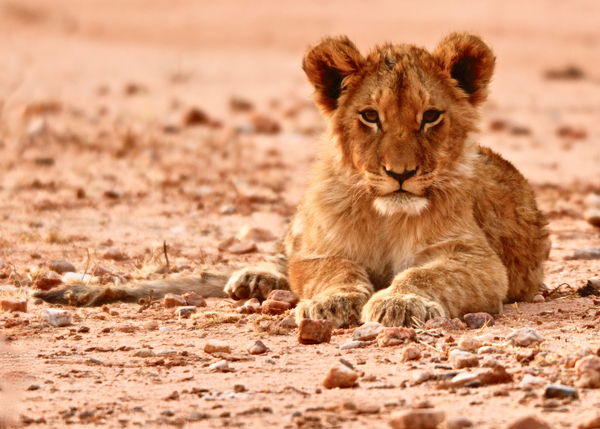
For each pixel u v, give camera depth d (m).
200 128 33.41
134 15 86.12
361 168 10.40
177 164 25.47
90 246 15.25
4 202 19.38
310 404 6.83
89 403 6.98
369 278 11.24
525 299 12.06
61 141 28.34
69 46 65.56
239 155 27.62
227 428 6.29
